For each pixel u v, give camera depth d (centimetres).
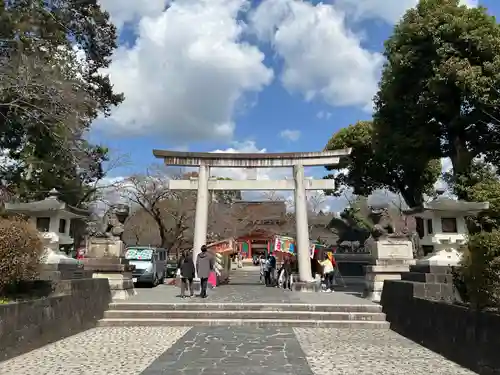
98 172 2600
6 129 1855
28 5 1720
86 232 2398
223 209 4903
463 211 1312
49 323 912
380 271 1491
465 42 1962
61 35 1836
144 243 4378
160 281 2431
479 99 1825
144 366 724
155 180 3734
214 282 2039
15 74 1492
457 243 1280
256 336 1034
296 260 2180
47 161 1952
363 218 3753
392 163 2677
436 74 1939
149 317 1245
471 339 707
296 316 1244
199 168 2028
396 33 2284
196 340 977
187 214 3809
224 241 2484
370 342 968
